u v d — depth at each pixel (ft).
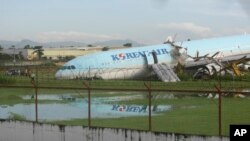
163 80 211.20
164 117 89.25
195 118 86.69
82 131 55.36
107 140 53.78
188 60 238.07
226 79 211.20
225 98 120.37
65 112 98.27
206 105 109.40
